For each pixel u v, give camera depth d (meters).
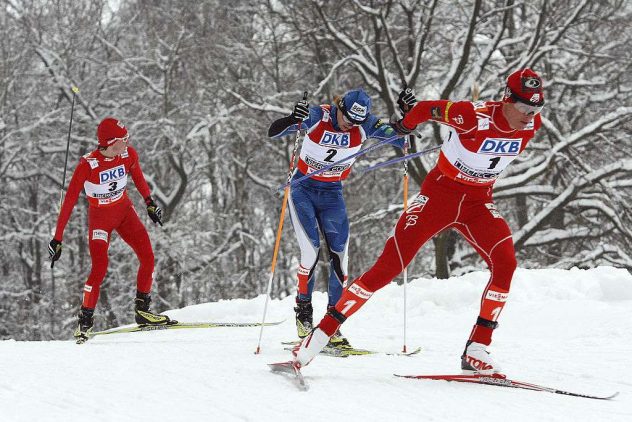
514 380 8.36
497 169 8.16
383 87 33.47
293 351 8.34
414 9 34.34
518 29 37.69
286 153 42.75
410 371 8.95
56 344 12.23
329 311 8.09
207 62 40.06
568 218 41.81
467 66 37.47
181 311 17.84
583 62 37.00
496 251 8.15
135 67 41.47
